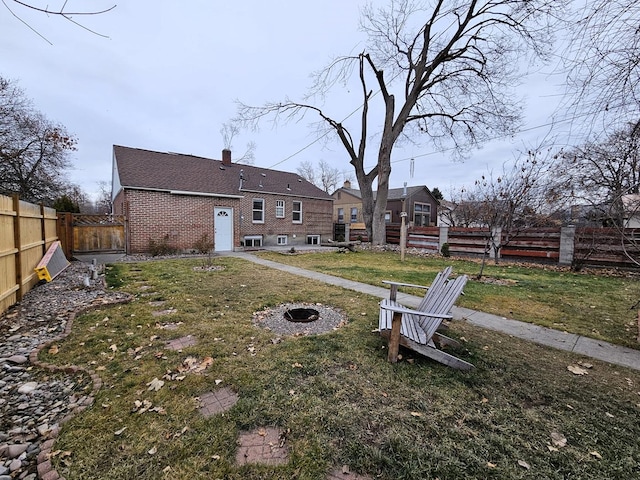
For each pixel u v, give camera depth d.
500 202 9.26
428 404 2.27
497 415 2.16
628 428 2.05
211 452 1.76
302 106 15.38
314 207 18.70
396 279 7.07
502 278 7.56
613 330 3.98
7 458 1.70
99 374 2.61
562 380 2.67
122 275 7.08
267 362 2.87
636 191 4.91
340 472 1.65
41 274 5.73
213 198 13.21
